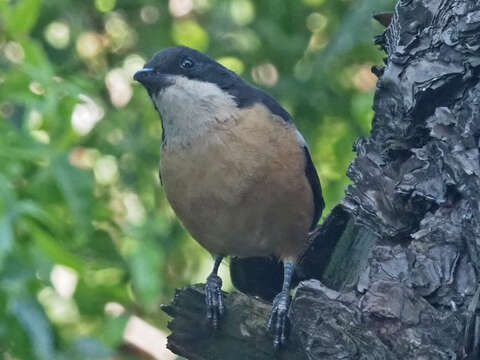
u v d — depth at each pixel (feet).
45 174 38.40
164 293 50.16
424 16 26.37
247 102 31.42
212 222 31.96
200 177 30.91
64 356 38.50
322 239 30.40
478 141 24.14
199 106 30.99
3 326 36.19
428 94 25.46
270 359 25.89
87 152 47.44
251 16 49.21
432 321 23.11
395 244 25.76
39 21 48.34
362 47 47.21
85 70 50.37
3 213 34.63
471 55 25.13
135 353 42.42
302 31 48.52
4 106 43.55
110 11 50.21
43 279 36.99
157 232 45.24
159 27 50.65
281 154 30.89
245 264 35.01
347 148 47.16
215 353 26.55
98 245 42.86
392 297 23.39
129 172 48.21
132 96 49.80
